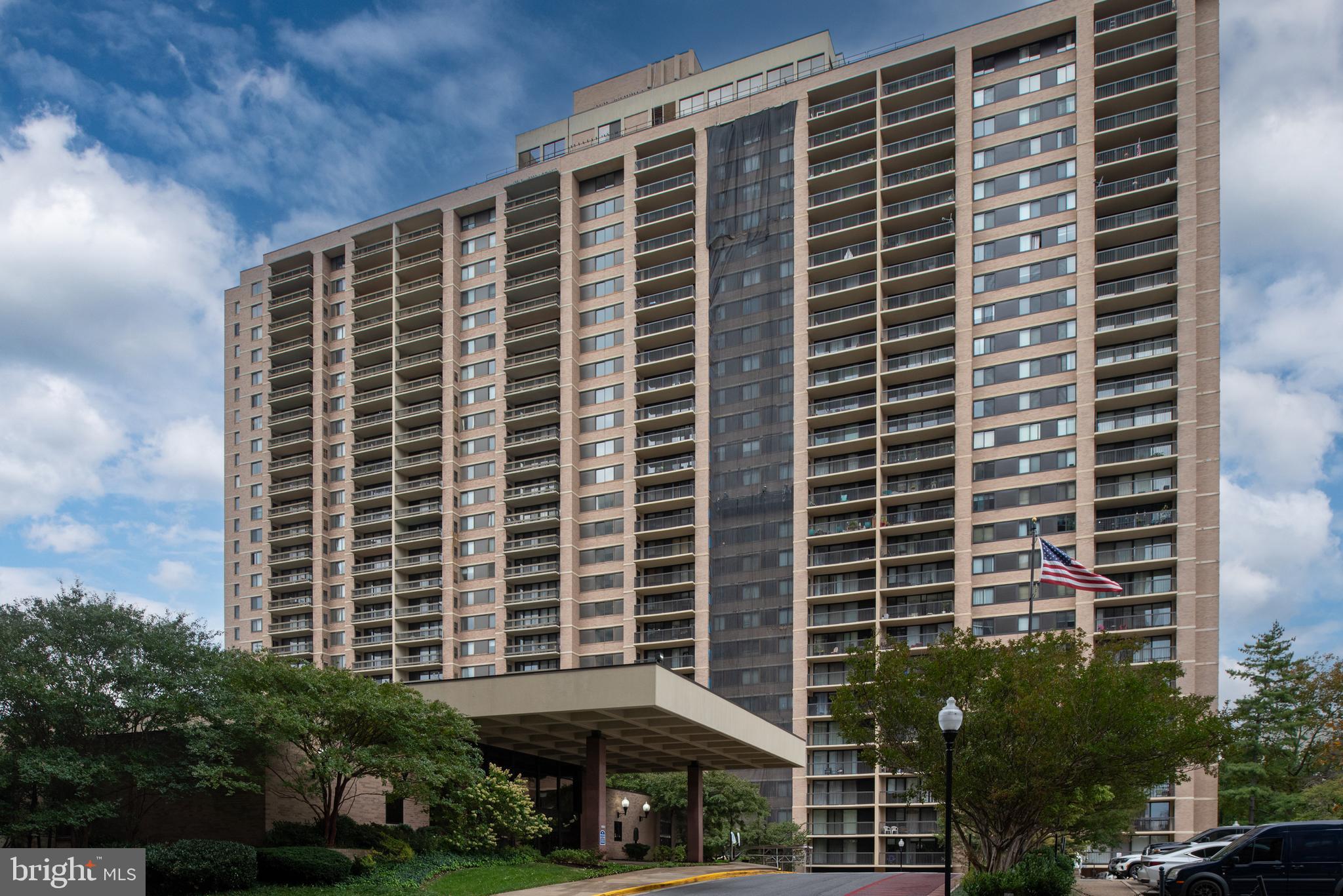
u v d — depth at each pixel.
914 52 86.38
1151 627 70.31
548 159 100.75
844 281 86.19
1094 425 74.88
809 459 83.94
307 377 107.38
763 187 90.88
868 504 80.94
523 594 92.12
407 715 33.06
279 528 105.25
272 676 32.19
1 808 27.08
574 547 91.00
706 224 92.38
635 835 57.72
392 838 34.59
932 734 30.98
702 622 84.88
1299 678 68.75
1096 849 58.56
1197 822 66.25
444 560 95.12
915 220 84.50
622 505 90.56
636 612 88.00
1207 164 75.88
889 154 87.12
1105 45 80.50
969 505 77.62
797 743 55.97
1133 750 28.86
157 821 33.84
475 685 38.75
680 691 38.56
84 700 27.27
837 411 83.00
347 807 37.09
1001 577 75.62
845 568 80.94
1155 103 78.81
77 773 26.58
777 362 87.12
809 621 81.00
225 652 31.45
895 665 32.62
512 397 96.56
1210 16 78.31
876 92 87.62
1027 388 77.81
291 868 27.97
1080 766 29.61
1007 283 79.94
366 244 108.00
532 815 39.34
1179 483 71.94
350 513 101.75
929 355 82.12
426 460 98.81
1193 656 69.06
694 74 101.19
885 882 37.28
